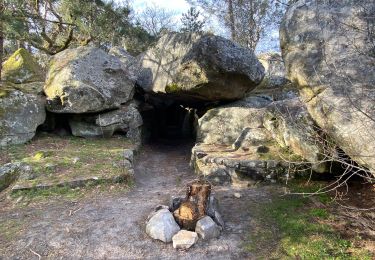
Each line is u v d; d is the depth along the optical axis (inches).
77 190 218.1
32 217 180.9
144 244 156.8
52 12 415.2
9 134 288.8
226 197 214.2
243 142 281.4
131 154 295.6
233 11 568.1
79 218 180.7
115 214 187.3
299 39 184.9
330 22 174.1
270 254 149.4
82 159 263.0
